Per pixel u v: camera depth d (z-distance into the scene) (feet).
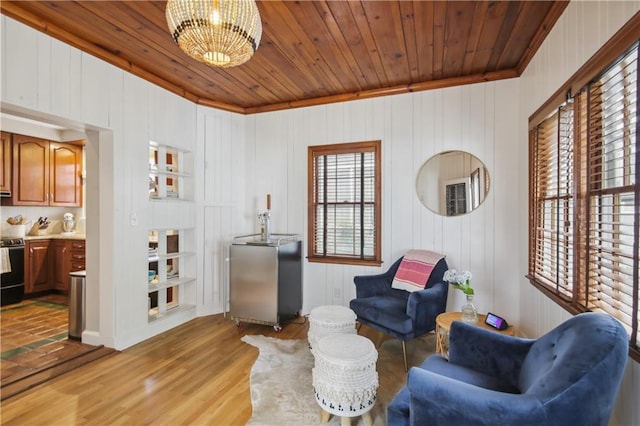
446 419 3.80
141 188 9.94
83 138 15.37
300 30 7.66
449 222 10.47
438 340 7.54
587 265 5.40
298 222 12.50
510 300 9.82
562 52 6.54
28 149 14.51
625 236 4.74
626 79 4.49
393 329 8.18
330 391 5.83
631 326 4.35
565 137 6.47
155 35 7.94
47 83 7.48
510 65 9.52
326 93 11.71
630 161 4.54
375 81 10.66
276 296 10.66
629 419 4.35
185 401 6.73
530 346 5.11
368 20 7.25
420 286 9.29
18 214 15.08
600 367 3.43
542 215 7.95
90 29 7.66
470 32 7.73
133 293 9.67
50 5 6.73
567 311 6.23
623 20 4.43
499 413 3.53
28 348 9.17
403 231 11.01
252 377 7.70
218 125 12.57
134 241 9.70
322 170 12.25
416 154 10.87
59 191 15.62
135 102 9.71
